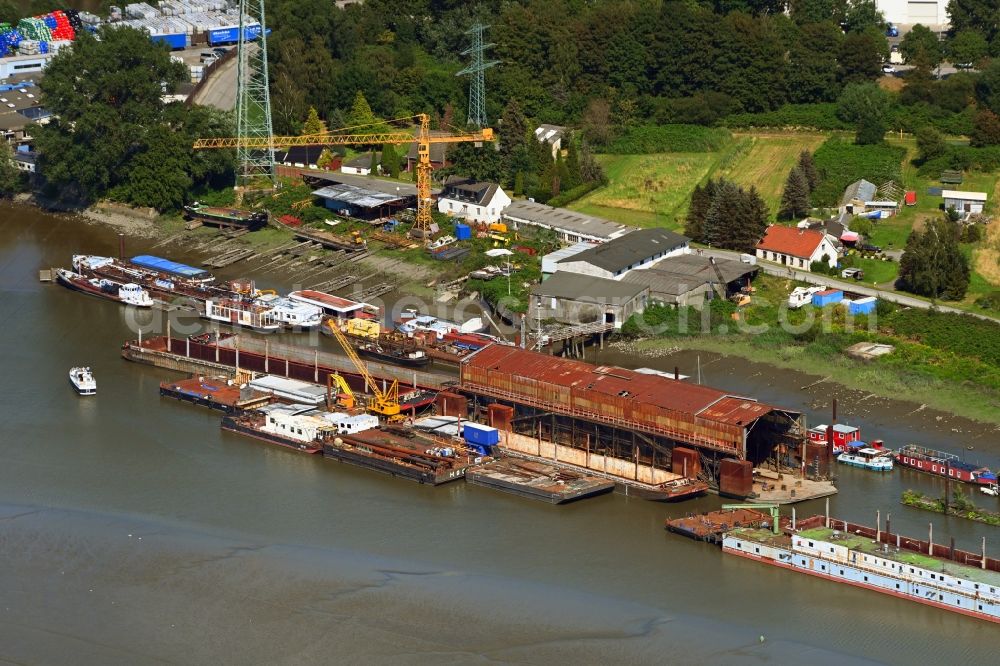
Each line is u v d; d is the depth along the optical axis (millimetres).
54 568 189000
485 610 176625
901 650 166250
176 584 184375
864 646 167375
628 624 173000
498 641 169875
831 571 181875
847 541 183375
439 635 171375
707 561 187500
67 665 167875
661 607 176625
